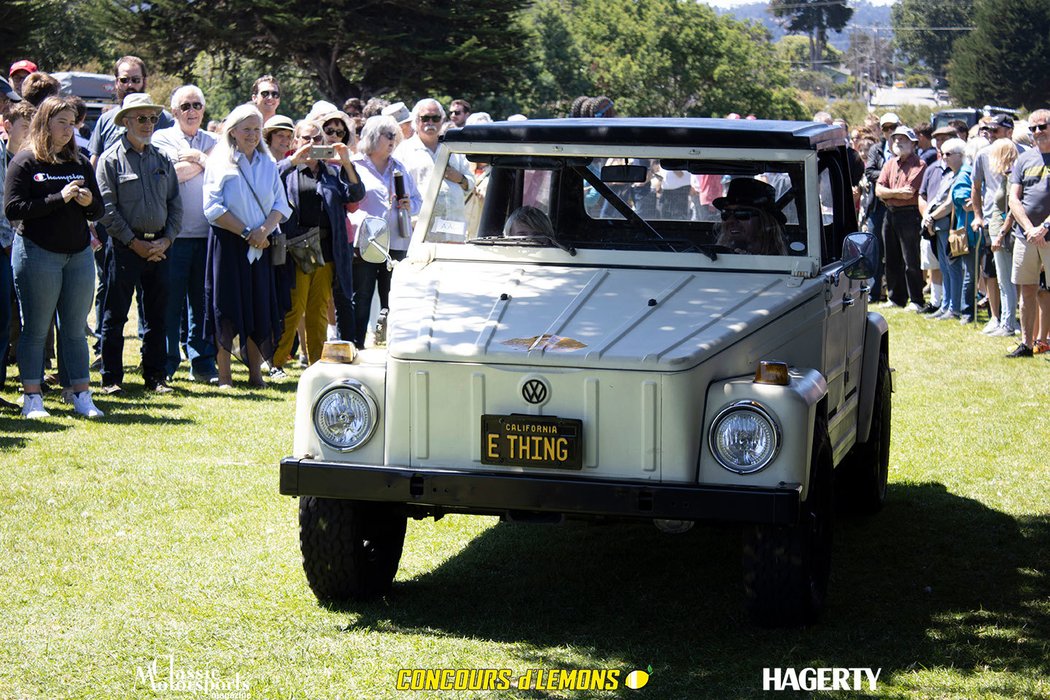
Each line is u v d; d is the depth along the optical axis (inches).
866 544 297.6
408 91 2361.0
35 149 385.7
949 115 1375.5
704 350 222.2
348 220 496.1
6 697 204.5
